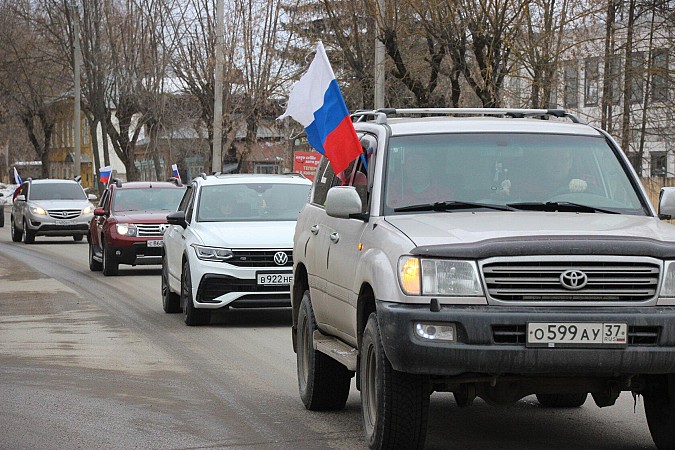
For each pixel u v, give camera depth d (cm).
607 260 806
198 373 1337
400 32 3195
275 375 1323
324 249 1056
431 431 1000
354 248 952
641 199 971
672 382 864
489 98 3038
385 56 3222
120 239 2798
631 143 3562
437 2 3002
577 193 967
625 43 3222
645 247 812
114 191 2967
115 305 2164
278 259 1764
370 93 3638
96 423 1031
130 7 6494
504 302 804
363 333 914
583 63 3447
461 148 989
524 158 988
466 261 811
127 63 6544
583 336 795
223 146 5238
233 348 1559
